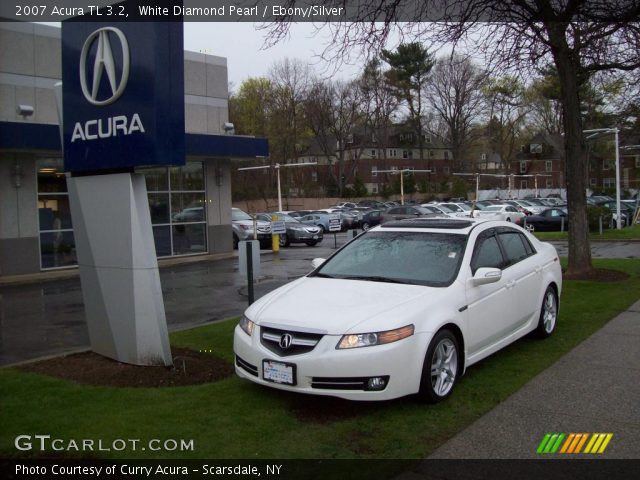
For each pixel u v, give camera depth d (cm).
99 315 676
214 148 1823
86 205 666
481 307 595
